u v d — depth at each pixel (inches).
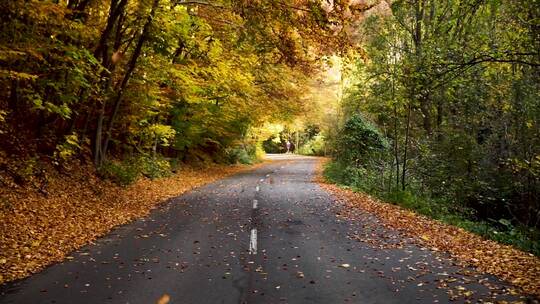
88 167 657.0
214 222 453.4
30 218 402.3
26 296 232.7
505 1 497.7
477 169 683.4
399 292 239.9
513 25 473.7
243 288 246.5
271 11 508.7
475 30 599.5
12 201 421.1
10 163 488.1
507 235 467.8
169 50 725.9
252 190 770.8
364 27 693.3
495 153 642.8
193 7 759.1
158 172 886.4
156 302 224.4
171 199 641.0
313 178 1053.8
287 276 269.0
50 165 571.5
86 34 540.4
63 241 356.8
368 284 253.6
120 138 879.7
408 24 746.8
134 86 736.3
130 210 526.9
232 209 542.3
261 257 313.7
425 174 722.2
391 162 797.2
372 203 611.5
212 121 1141.7
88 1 571.8
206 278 264.5
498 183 645.3
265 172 1272.1
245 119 1296.8
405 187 702.5
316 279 263.0
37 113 573.3
